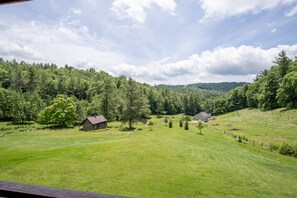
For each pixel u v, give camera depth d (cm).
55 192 180
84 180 1568
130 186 1470
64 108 6028
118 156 2267
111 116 7044
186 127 5003
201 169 1950
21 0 207
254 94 7494
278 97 5544
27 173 1706
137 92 5431
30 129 5453
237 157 2530
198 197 1334
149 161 2123
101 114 6906
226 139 3800
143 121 6388
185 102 11369
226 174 1831
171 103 10650
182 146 2973
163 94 11344
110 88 7050
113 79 13112
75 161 2077
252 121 5472
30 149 2934
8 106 6650
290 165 2283
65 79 11050
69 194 177
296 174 1969
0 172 1731
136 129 5125
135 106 5372
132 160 2136
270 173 1945
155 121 6888
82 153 2402
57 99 6084
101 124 5806
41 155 2336
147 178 1641
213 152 2728
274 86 5981
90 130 5300
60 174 1692
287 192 1491
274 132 4028
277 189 1538
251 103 7912
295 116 4681
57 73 13162
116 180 1581
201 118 8181
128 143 3002
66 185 1460
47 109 5997
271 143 3181
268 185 1612
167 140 3403
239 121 5962
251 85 8156
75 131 5144
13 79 9181
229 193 1420
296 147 2791
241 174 1855
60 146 3198
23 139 3928
